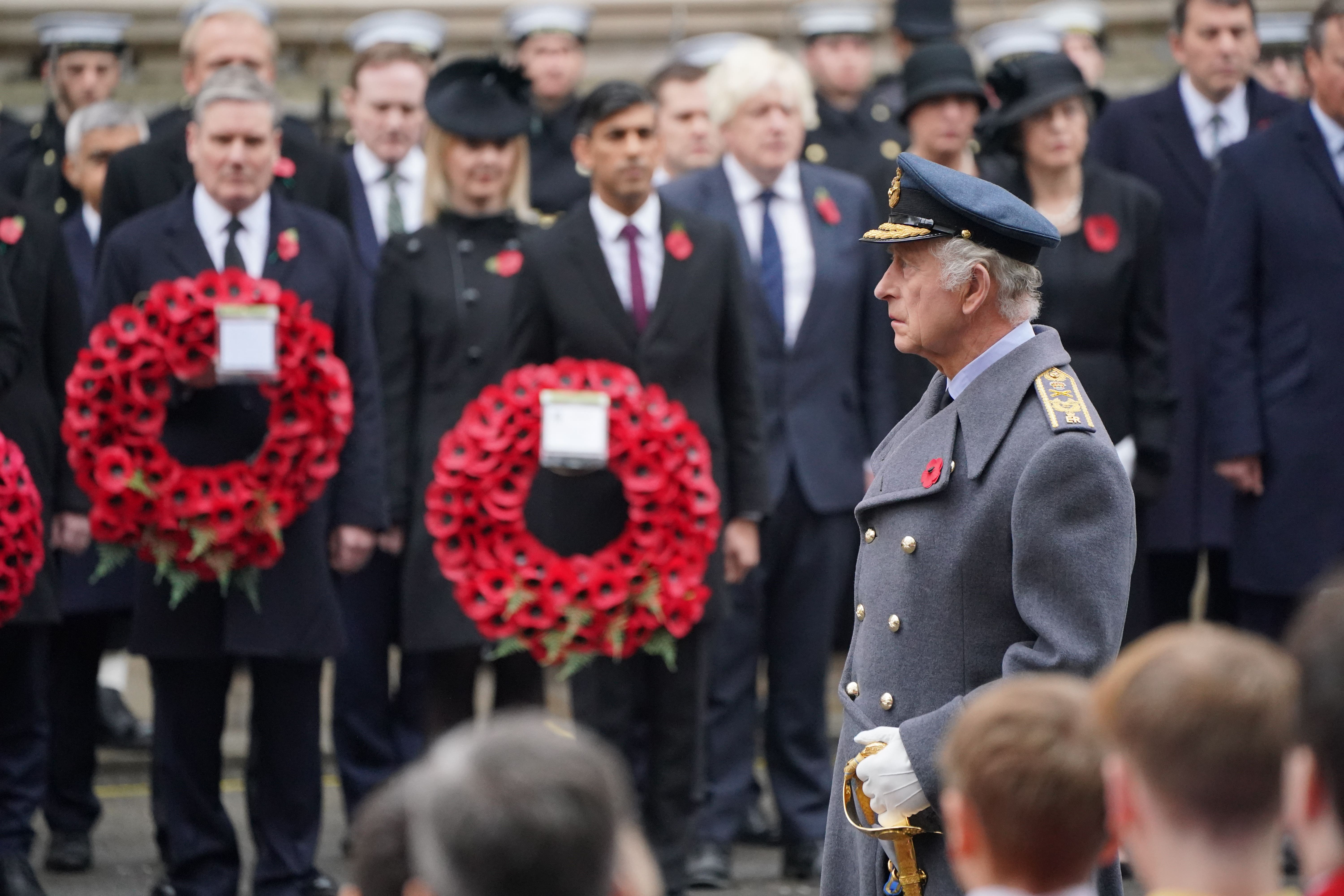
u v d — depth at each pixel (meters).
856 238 27.23
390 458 25.58
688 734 22.92
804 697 25.80
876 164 35.78
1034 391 13.98
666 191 27.41
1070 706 9.65
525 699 25.09
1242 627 27.41
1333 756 7.95
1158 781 8.56
